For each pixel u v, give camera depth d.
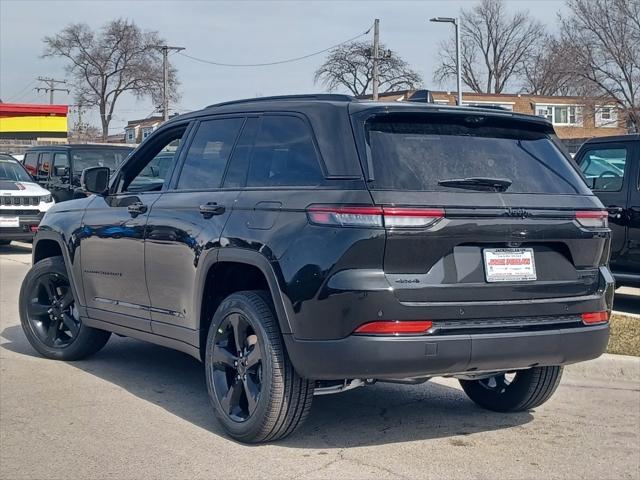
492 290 4.87
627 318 9.18
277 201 5.11
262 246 5.05
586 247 5.23
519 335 4.91
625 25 46.94
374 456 5.19
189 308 5.77
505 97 63.81
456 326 4.79
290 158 5.27
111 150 18.42
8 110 34.59
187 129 6.29
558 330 5.05
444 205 4.75
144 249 6.18
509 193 5.03
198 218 5.68
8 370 7.15
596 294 5.26
